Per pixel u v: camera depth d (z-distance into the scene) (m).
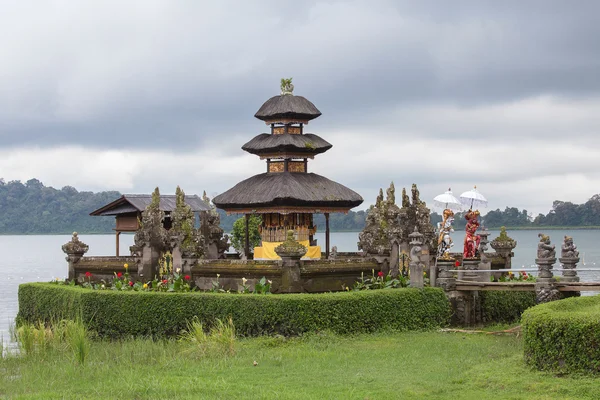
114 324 35.88
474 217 40.44
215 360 27.23
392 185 40.91
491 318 38.88
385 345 30.36
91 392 22.80
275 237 41.50
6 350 30.80
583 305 26.45
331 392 21.77
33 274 88.56
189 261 38.12
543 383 21.16
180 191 39.72
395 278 37.66
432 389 21.70
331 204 41.12
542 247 33.53
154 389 22.64
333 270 36.19
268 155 42.12
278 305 32.62
